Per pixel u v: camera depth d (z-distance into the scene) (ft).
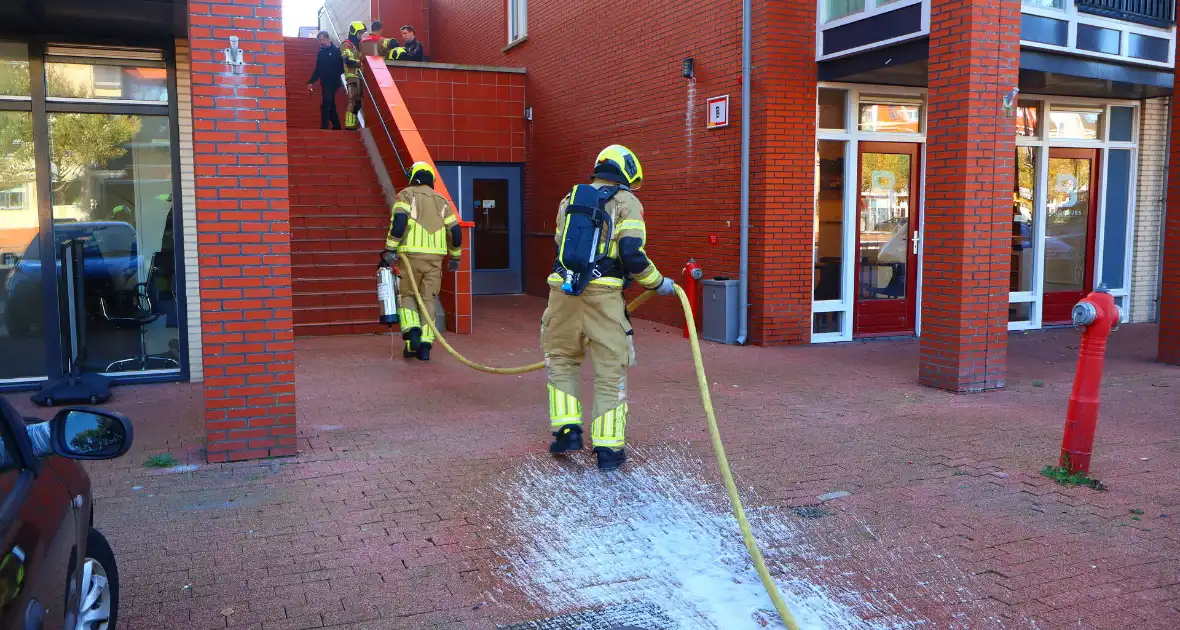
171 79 26.66
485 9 57.72
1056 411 23.58
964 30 24.91
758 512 16.02
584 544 14.60
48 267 26.14
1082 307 17.44
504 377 28.53
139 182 27.07
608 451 18.39
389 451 19.93
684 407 24.20
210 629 11.69
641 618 12.08
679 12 37.83
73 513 9.29
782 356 32.32
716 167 36.06
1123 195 41.04
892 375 28.71
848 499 16.65
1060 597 12.49
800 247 34.30
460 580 13.24
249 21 17.87
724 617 12.10
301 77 57.11
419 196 30.50
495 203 53.57
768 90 32.89
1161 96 38.73
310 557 14.06
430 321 25.00
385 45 50.80
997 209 25.68
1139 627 11.59
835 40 32.45
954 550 14.21
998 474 18.10
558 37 48.62
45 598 7.82
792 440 20.76
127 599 12.54
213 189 18.07
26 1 21.99
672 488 17.35
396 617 12.07
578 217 17.81
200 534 14.99
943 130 25.86
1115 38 32.94
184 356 27.71
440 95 50.57
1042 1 31.01
